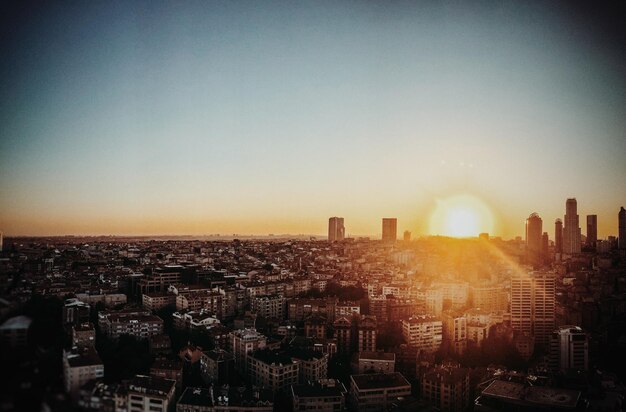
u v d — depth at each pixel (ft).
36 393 599.57
